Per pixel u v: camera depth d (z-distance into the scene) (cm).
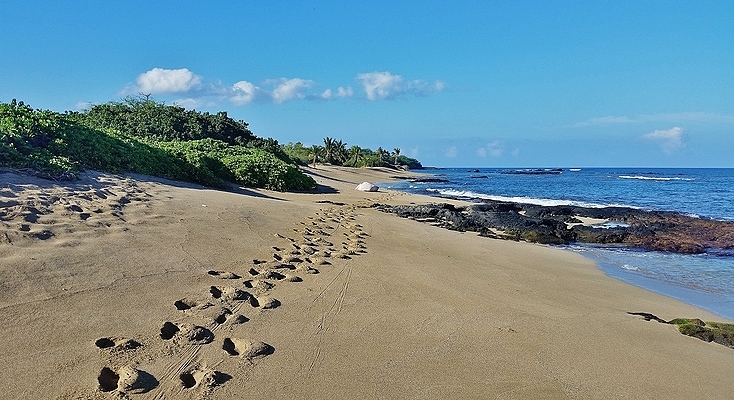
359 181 4725
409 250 986
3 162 824
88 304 462
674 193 3622
